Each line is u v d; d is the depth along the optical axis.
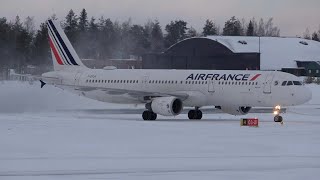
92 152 65.56
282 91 111.31
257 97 113.94
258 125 102.50
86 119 117.56
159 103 117.94
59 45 140.88
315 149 68.44
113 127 96.44
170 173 52.03
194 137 81.06
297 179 48.97
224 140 77.44
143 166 55.94
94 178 49.47
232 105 118.25
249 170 53.69
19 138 79.06
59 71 141.25
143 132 88.00
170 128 95.44
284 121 116.12
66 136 81.75
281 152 66.00
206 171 53.12
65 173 51.94
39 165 56.28
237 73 118.19
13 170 53.47
